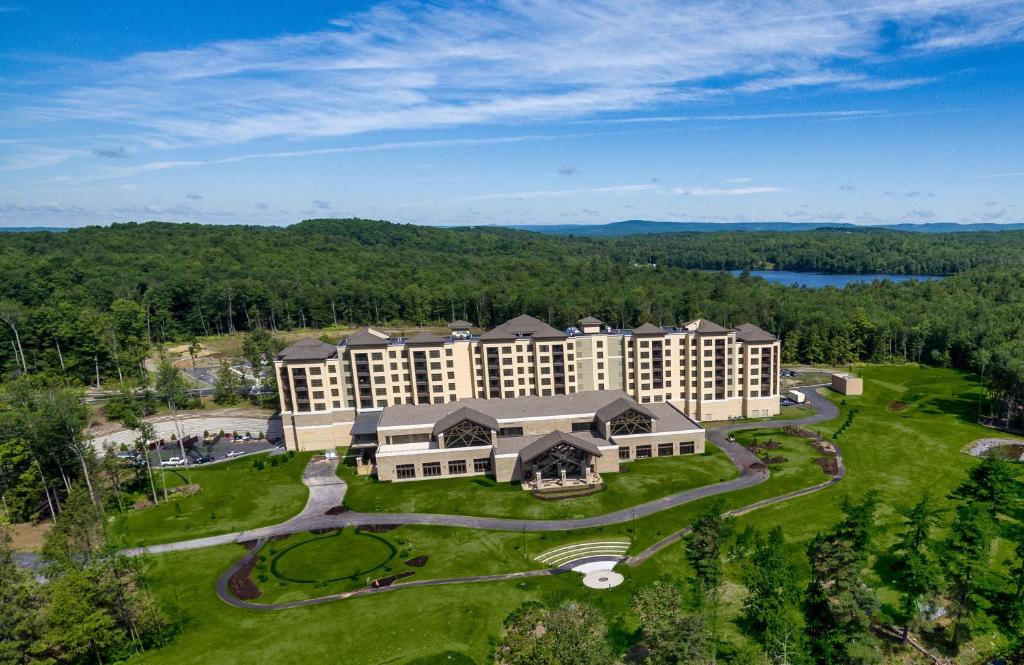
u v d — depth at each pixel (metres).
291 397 145.25
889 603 79.44
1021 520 98.44
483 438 128.75
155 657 72.31
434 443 131.25
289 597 84.25
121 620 74.06
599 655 62.41
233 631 76.75
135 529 106.19
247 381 196.88
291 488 123.25
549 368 149.12
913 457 127.06
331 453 140.50
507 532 101.56
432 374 147.12
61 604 67.00
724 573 86.19
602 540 97.69
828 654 67.44
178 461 138.88
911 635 74.44
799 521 100.06
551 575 87.75
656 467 126.75
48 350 189.88
